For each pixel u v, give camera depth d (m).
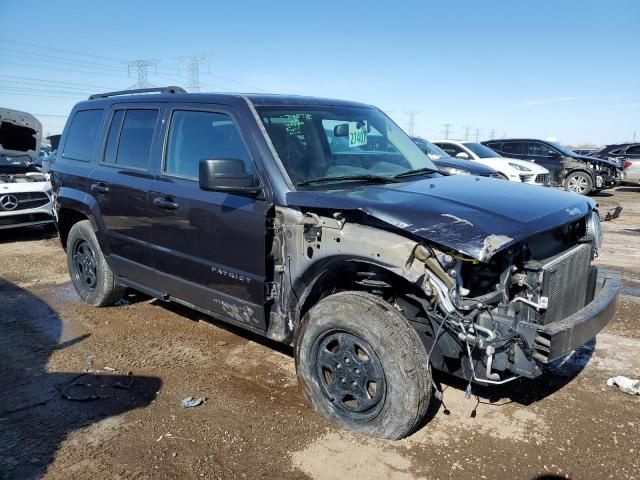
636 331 4.75
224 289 3.79
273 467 2.88
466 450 3.00
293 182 3.40
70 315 5.36
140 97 4.68
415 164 4.27
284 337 3.51
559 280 3.01
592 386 3.75
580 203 3.38
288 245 3.35
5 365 4.18
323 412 3.29
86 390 3.75
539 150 17.78
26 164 11.01
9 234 10.42
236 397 3.64
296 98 4.08
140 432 3.22
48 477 2.80
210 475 2.81
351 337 3.09
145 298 5.90
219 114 3.86
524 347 2.70
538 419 3.33
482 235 2.65
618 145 20.12
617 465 2.86
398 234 2.89
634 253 8.06
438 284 2.78
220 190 3.31
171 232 4.11
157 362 4.22
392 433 3.00
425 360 2.92
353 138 4.11
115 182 4.64
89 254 5.48
